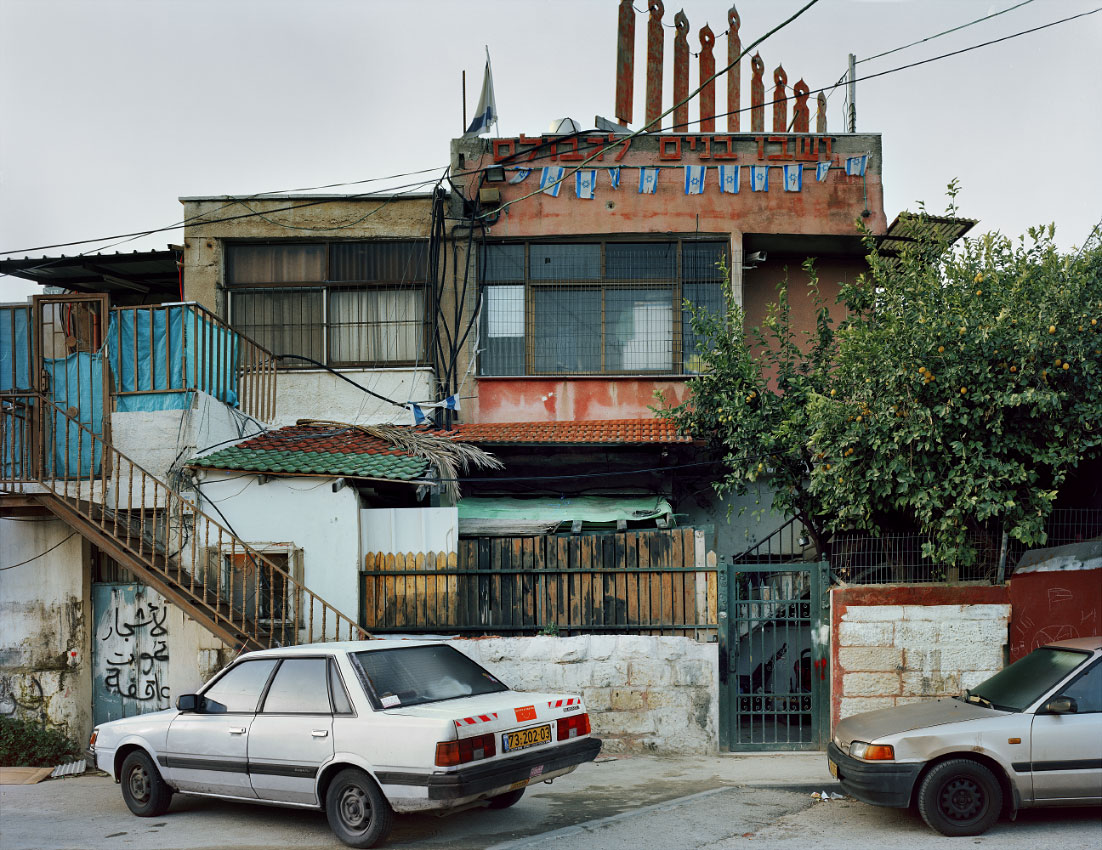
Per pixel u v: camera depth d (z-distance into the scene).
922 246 11.55
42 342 11.31
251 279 15.53
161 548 11.27
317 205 15.47
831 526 10.91
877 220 15.20
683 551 10.80
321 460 11.70
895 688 10.02
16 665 11.91
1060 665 7.51
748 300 16.23
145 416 11.51
